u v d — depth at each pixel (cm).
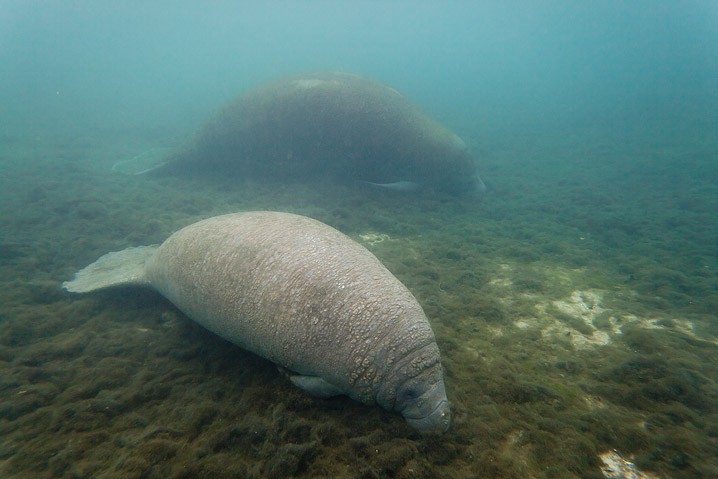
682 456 256
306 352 262
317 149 861
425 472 239
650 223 754
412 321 254
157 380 314
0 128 1433
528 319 430
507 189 997
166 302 426
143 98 2884
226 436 259
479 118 2409
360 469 238
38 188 782
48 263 509
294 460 239
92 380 311
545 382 328
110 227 627
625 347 383
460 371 335
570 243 664
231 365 331
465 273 527
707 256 605
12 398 292
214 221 343
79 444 254
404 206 800
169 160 952
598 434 272
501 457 251
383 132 827
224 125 881
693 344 381
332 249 283
